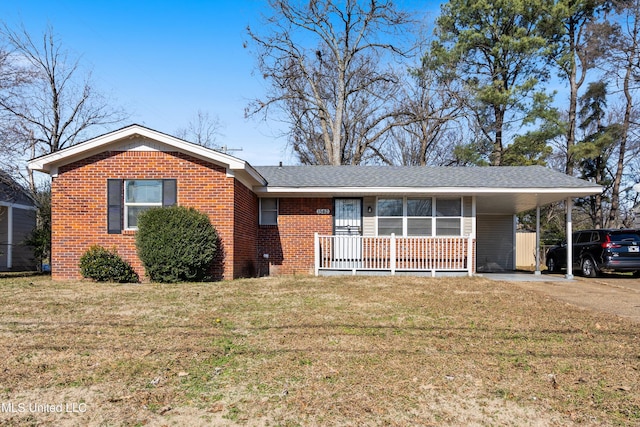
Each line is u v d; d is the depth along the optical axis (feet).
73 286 34.27
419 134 104.94
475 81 89.86
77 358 16.63
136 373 15.21
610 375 15.24
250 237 45.93
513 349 18.02
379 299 28.96
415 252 46.73
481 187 44.75
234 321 22.34
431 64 86.94
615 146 91.71
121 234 38.86
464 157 88.22
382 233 48.75
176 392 13.71
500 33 86.74
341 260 47.62
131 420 12.01
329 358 16.71
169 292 30.99
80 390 13.85
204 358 16.71
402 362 16.34
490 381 14.65
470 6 86.22
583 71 91.30
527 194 45.50
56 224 39.04
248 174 40.75
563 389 14.06
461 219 48.01
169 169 39.04
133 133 38.27
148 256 36.11
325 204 49.34
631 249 45.06
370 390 13.88
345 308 25.81
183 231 36.29
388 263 47.50
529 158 87.61
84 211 39.04
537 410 12.67
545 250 78.38
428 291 32.78
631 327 21.83
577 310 26.08
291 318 23.06
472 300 28.99
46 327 20.97
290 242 49.37
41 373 15.16
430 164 106.93
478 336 19.86
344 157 103.86
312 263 48.98
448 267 45.93
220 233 38.99
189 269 36.68
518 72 87.45
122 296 29.27
